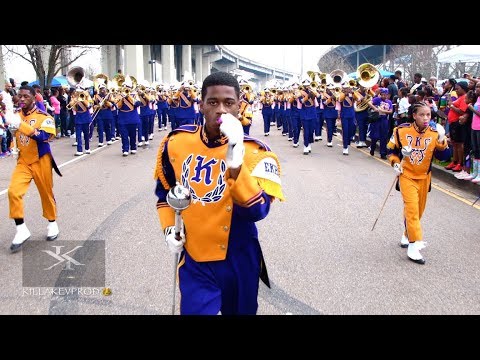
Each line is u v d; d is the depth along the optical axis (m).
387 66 37.75
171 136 2.54
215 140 2.40
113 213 7.06
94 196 8.24
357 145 15.11
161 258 5.18
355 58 56.75
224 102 2.33
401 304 4.12
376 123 12.91
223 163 2.38
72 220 6.71
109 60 38.34
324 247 5.59
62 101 18.38
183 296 2.47
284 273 4.79
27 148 5.48
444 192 8.67
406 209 5.24
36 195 8.38
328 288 4.44
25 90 5.35
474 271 4.89
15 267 4.96
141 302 4.12
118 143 16.84
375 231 6.22
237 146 2.12
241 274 2.49
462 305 4.12
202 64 70.00
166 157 2.57
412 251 5.16
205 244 2.46
